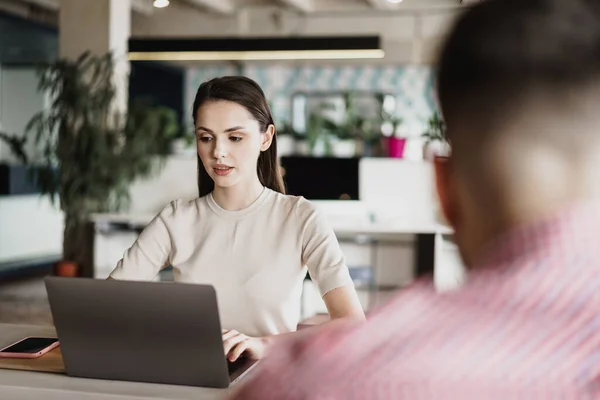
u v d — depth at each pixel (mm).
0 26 9312
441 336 443
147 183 6805
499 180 444
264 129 2059
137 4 9914
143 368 1553
